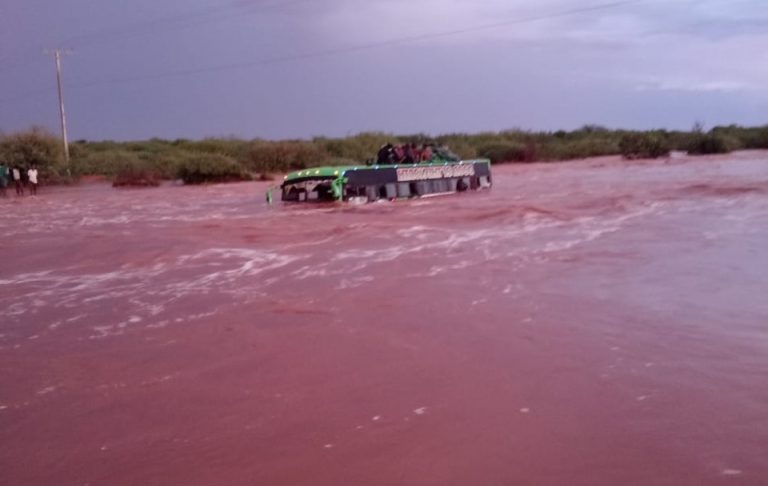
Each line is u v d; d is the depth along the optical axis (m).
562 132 87.00
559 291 11.62
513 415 6.92
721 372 7.85
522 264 13.94
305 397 7.52
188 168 49.62
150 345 9.47
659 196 25.97
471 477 5.80
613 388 7.49
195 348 9.26
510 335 9.36
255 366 8.49
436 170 30.39
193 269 14.60
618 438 6.38
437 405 7.21
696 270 12.90
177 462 6.23
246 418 7.06
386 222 20.95
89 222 24.45
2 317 11.24
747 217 19.61
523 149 69.75
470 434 6.55
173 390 7.84
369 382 7.88
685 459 5.97
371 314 10.55
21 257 16.88
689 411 6.88
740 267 13.05
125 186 49.47
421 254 15.41
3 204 35.16
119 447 6.55
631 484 5.62
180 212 27.39
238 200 32.81
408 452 6.25
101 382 8.18
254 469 6.05
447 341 9.18
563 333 9.38
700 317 9.93
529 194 29.77
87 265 15.60
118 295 12.46
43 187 51.47
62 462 6.31
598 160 64.12
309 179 26.72
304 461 6.16
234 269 14.45
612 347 8.77
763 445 6.18
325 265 14.52
